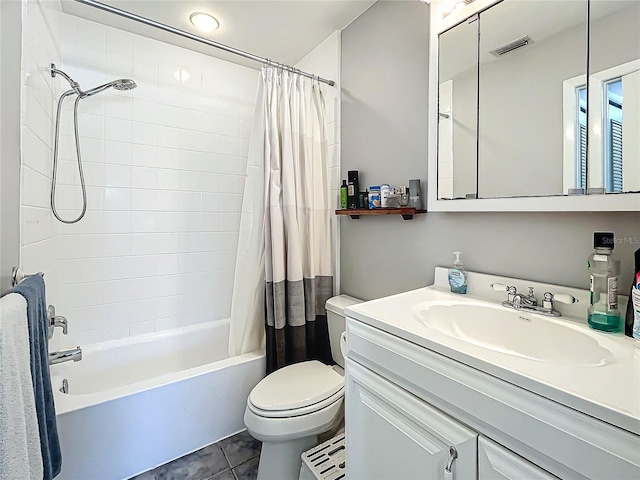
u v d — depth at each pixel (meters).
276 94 1.70
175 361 2.08
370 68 1.69
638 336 0.74
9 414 0.58
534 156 1.03
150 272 2.06
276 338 1.67
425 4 1.41
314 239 1.85
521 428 0.60
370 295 1.71
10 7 0.99
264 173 1.67
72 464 1.24
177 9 1.69
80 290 1.85
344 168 1.88
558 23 0.98
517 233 1.10
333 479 1.12
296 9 1.70
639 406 0.50
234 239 2.37
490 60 1.15
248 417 1.28
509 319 0.99
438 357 0.75
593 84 0.91
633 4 0.84
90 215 1.87
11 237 0.98
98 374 1.82
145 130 2.01
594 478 0.51
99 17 1.79
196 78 2.17
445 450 0.73
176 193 2.13
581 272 0.95
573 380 0.58
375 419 0.91
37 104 1.26
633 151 0.83
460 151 1.25
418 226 1.45
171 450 1.47
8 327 0.61
